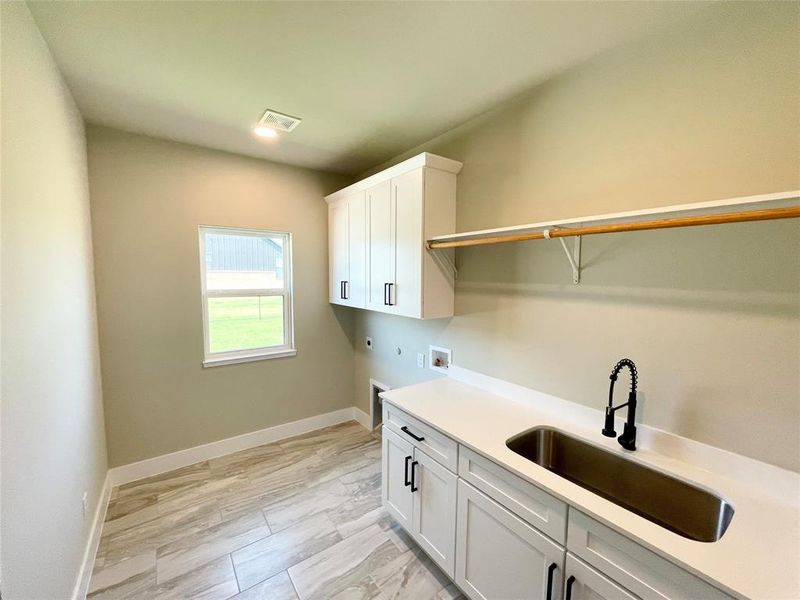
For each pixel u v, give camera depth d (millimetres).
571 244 1690
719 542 942
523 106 1885
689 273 1322
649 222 1226
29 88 1234
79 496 1670
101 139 2291
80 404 1770
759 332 1175
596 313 1615
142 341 2523
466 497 1525
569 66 1643
